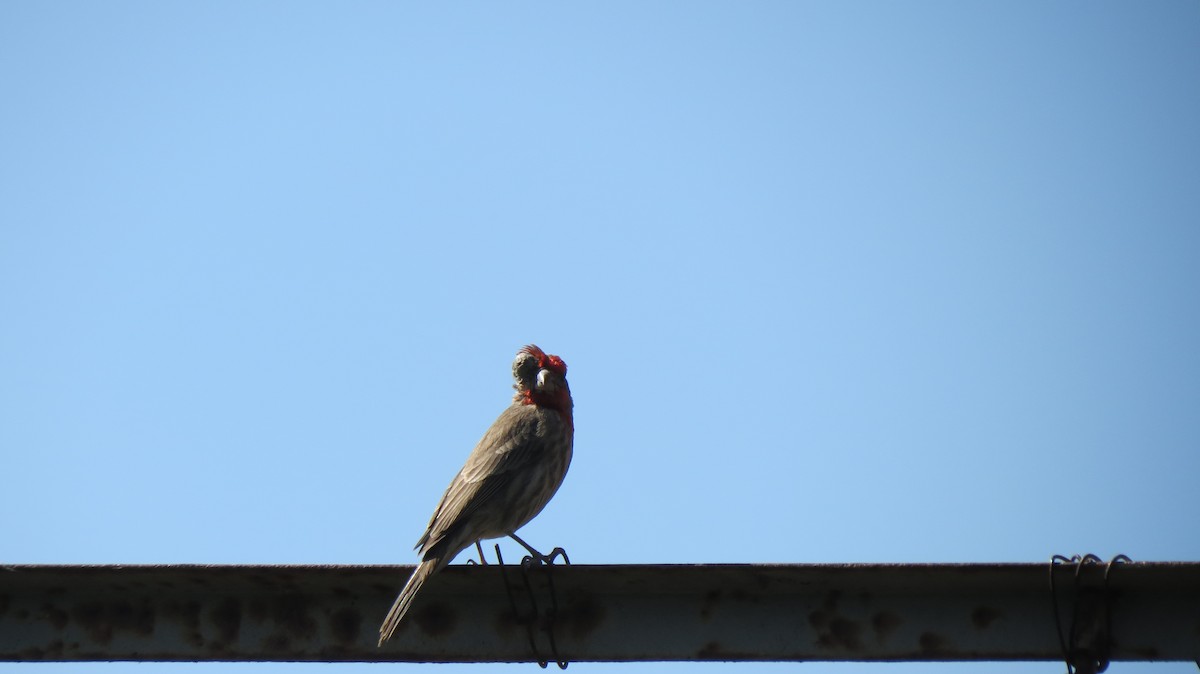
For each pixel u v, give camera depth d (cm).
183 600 1091
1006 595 1034
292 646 1081
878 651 1030
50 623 1083
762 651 1043
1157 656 1005
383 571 1058
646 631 1064
